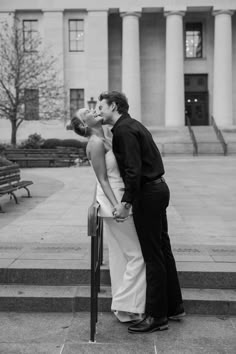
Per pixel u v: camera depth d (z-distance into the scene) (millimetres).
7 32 39094
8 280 4961
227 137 37250
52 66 40500
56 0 41094
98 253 4367
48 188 13234
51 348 3814
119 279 4277
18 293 4695
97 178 4023
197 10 41844
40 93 36156
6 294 4668
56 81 39219
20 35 38594
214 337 4008
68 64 41875
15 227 7383
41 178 16547
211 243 6184
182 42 41406
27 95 33312
